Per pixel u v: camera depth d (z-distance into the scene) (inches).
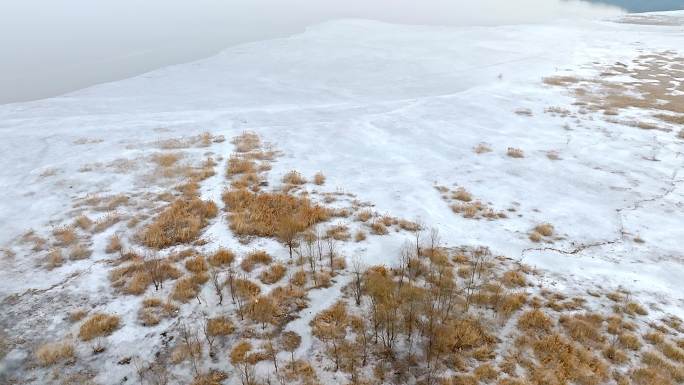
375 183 808.3
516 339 457.4
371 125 1099.9
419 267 566.3
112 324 469.4
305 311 496.7
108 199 733.9
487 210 717.9
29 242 616.1
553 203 742.5
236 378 412.8
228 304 506.9
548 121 1124.5
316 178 816.3
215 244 618.8
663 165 878.4
